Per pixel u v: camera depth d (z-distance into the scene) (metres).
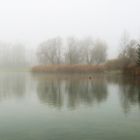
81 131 13.79
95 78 46.41
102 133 13.40
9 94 27.97
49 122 15.85
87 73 57.66
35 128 14.59
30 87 34.25
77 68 58.88
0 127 14.88
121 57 55.47
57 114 18.08
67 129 14.27
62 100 23.89
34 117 17.28
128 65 50.94
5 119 16.80
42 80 44.28
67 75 55.09
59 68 60.84
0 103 22.70
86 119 16.42
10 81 43.34
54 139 12.60
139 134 13.15
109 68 55.66
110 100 23.34
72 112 18.66
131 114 17.58
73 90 30.64
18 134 13.51
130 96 25.22
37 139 12.64
